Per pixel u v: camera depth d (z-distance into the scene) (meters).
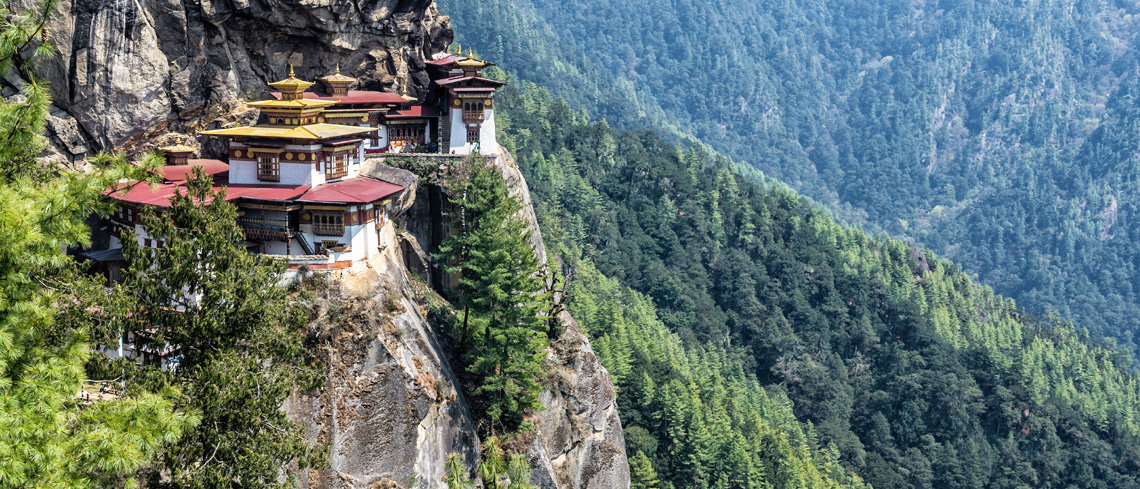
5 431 34.56
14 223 37.44
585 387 83.75
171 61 76.94
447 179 82.44
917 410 188.25
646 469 121.94
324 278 64.50
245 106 82.00
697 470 129.62
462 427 70.00
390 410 64.12
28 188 40.53
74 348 40.81
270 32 83.00
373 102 87.38
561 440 81.31
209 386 46.94
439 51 101.25
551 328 83.81
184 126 79.69
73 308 46.47
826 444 173.88
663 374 151.62
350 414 62.69
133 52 74.00
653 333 184.88
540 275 77.25
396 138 90.25
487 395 75.56
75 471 36.75
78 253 68.12
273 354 52.09
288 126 72.94
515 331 72.00
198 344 50.16
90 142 74.69
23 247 37.78
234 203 66.62
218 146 80.94
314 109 75.38
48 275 47.47
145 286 50.62
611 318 165.00
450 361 74.81
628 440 129.00
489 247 73.38
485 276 72.56
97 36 72.44
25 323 39.19
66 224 40.47
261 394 49.31
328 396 62.00
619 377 140.00
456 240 76.56
